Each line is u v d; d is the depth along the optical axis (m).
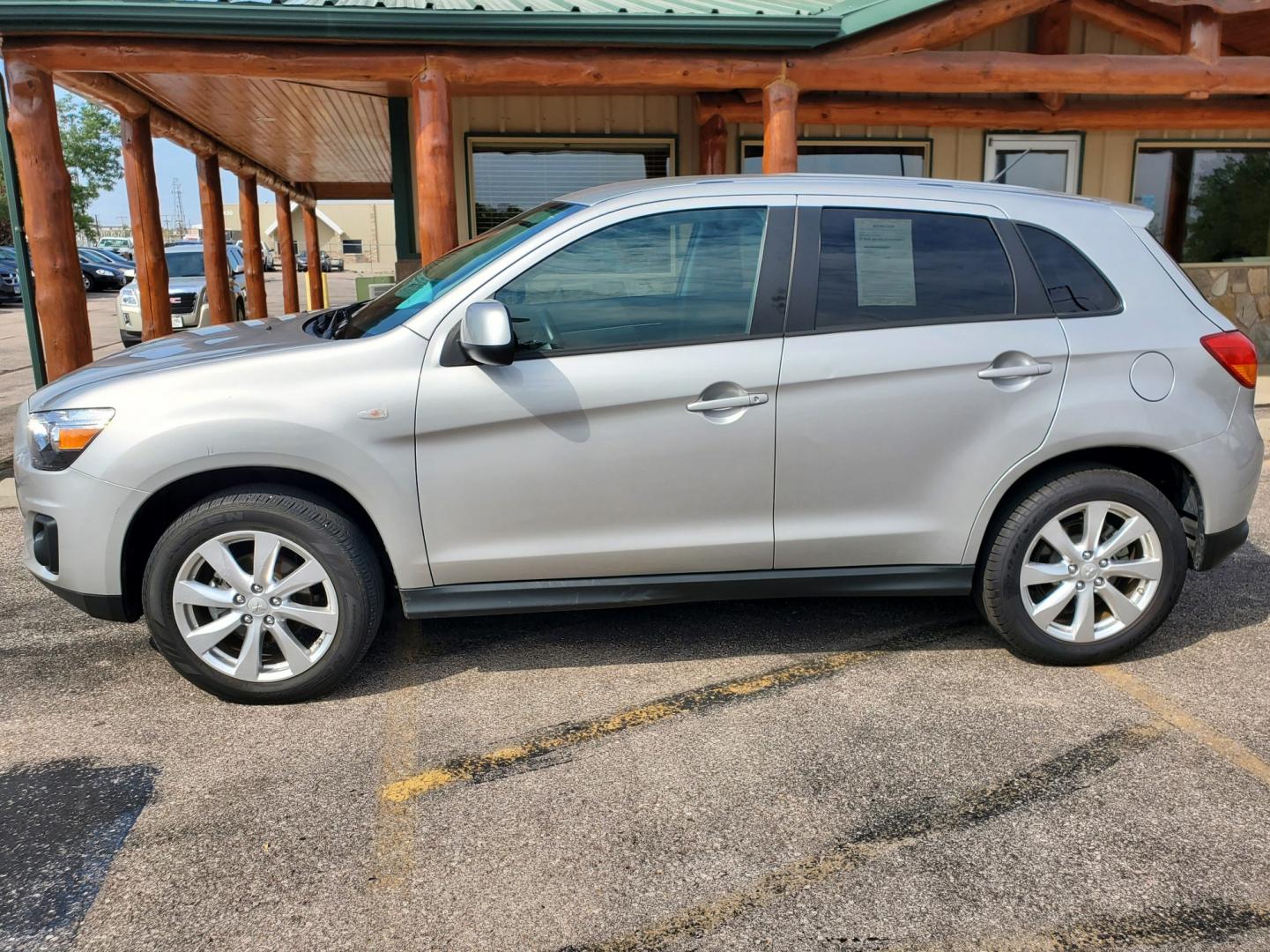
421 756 3.24
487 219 9.68
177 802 2.98
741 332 3.54
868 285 3.62
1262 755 3.22
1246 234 11.15
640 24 6.51
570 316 3.48
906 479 3.64
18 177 6.57
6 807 2.96
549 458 3.45
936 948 2.38
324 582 3.47
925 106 9.62
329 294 31.16
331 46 6.50
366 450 3.36
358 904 2.54
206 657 3.50
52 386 3.66
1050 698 3.62
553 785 3.06
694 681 3.77
